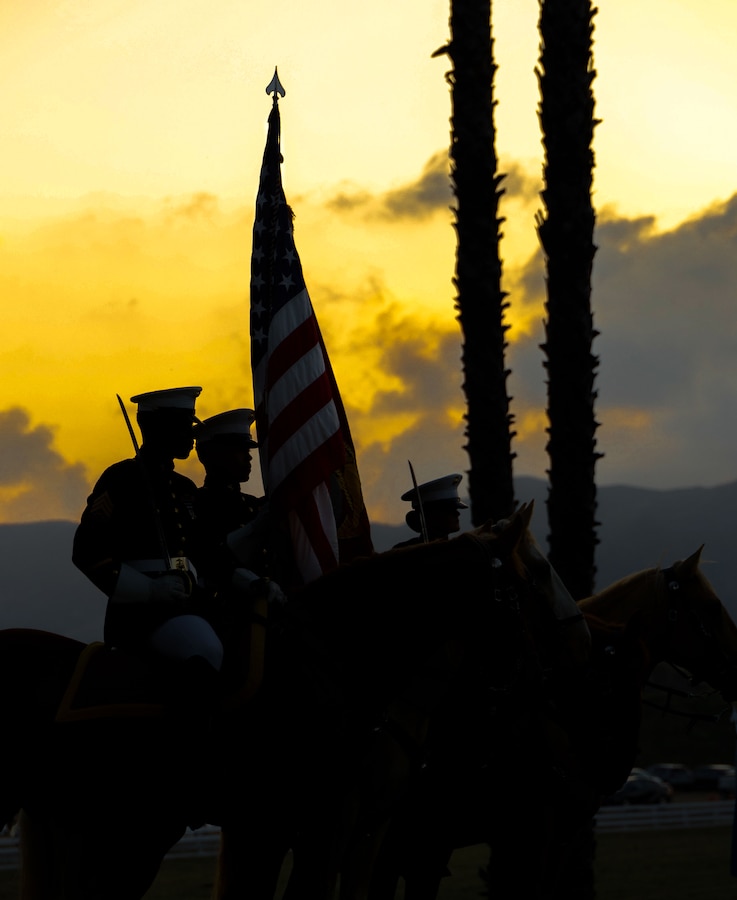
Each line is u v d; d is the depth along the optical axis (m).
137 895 10.09
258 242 13.54
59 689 9.91
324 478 12.26
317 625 10.61
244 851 10.22
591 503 21.39
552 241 21.67
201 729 9.71
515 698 12.67
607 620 14.69
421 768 12.30
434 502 15.30
